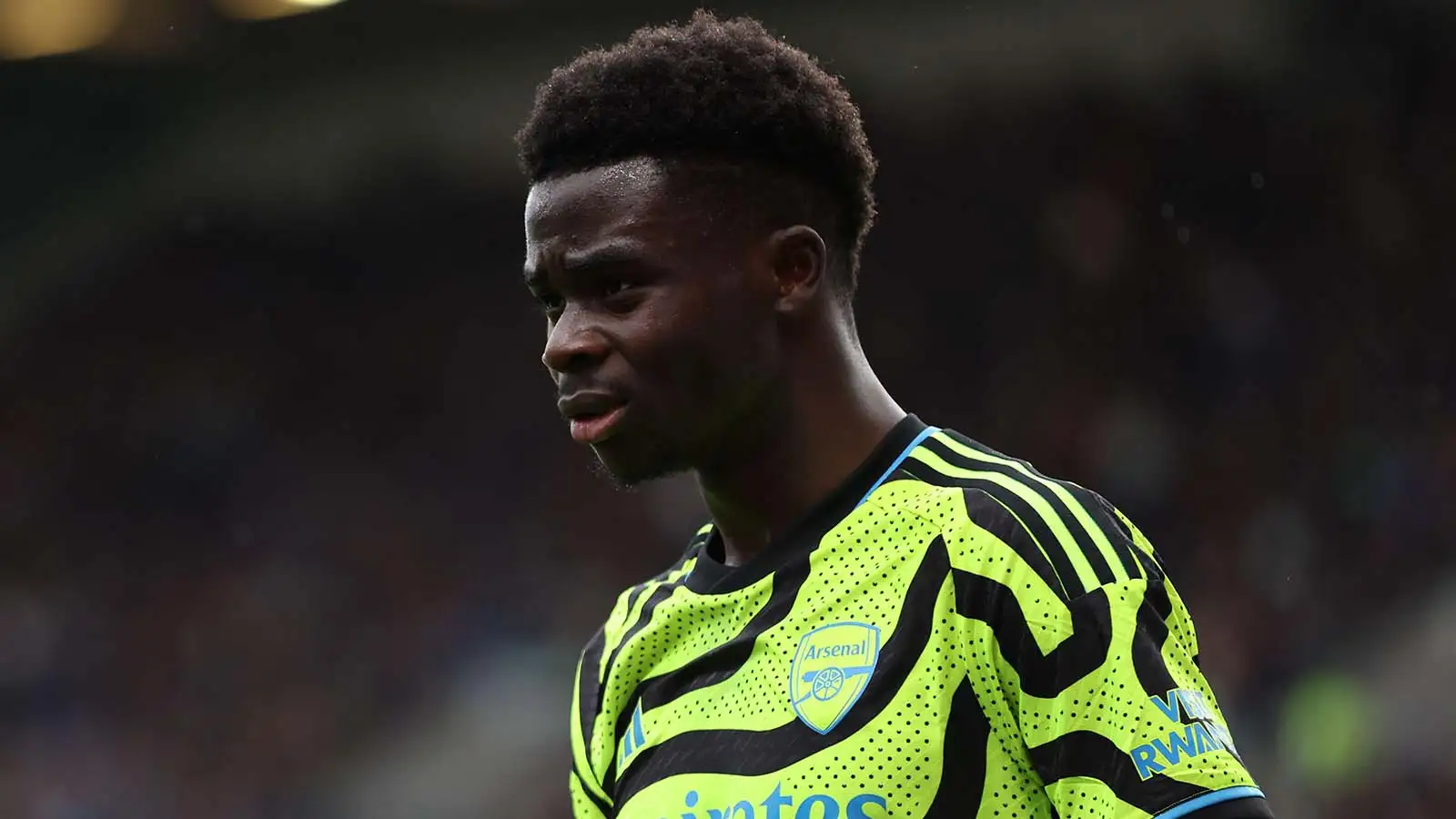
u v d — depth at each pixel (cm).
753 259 581
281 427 5506
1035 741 528
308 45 5025
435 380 5378
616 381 570
